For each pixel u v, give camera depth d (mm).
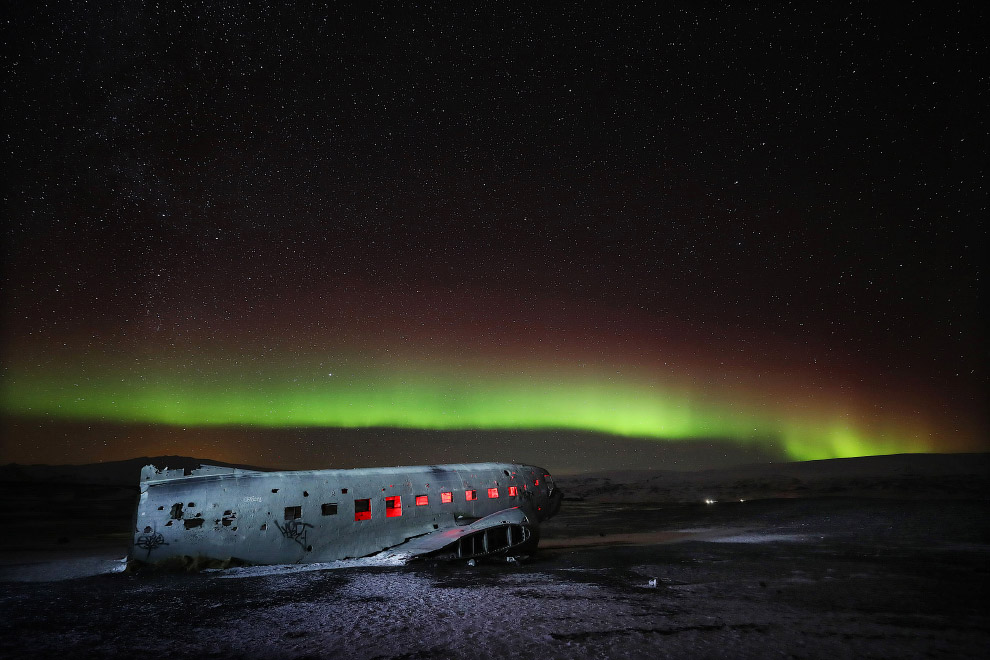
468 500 19953
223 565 16297
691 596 11672
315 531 17422
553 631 8977
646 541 22750
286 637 8883
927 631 8922
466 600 11406
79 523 33594
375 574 14938
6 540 25781
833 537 22047
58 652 8375
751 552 18516
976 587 12555
